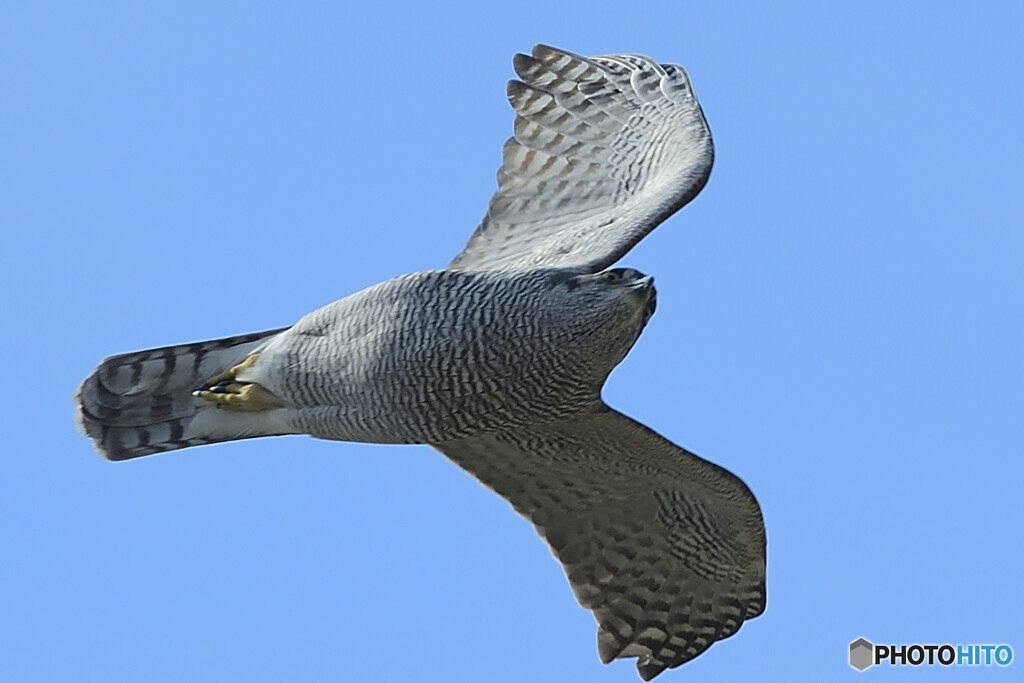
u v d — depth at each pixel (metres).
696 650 15.32
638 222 13.57
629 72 15.51
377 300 12.72
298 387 13.03
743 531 14.95
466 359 12.63
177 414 13.57
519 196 15.16
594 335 12.59
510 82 15.58
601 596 15.19
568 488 14.76
